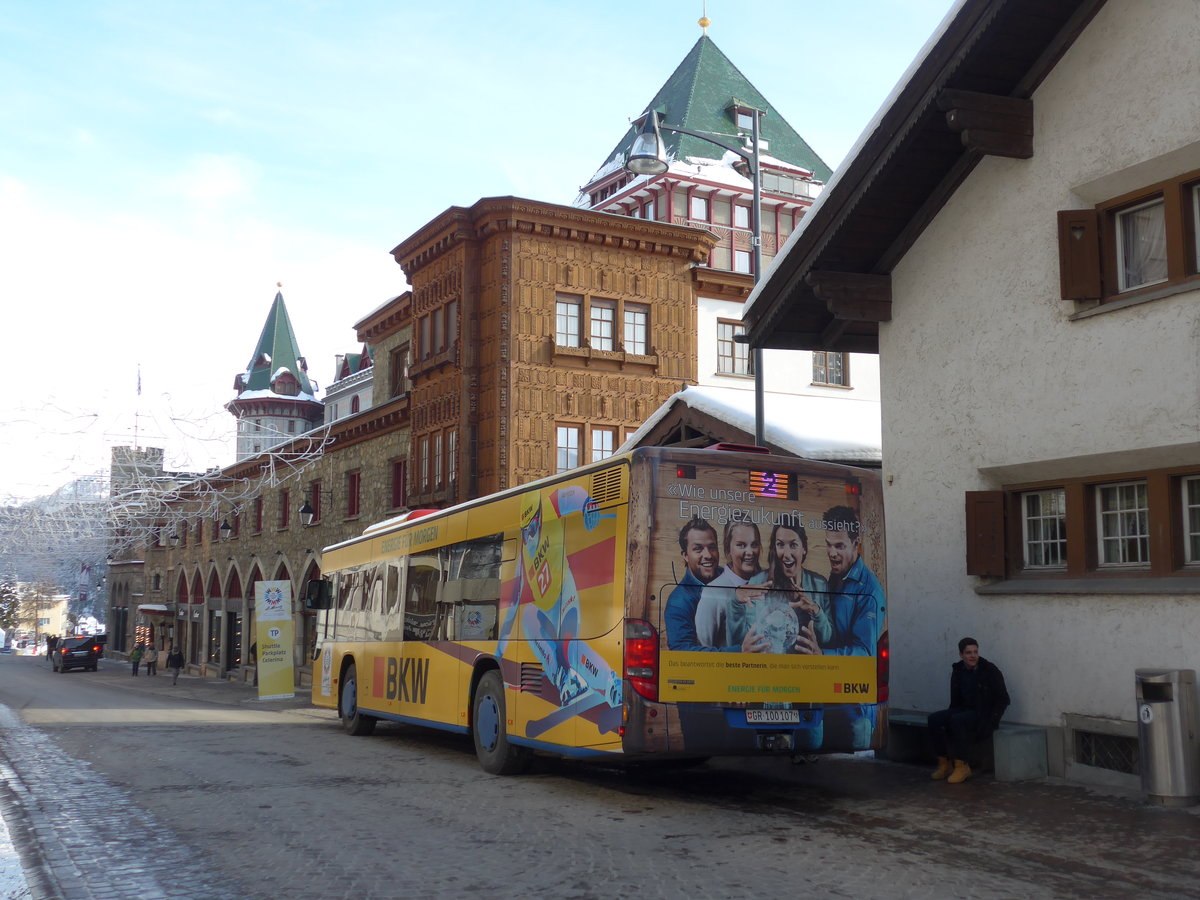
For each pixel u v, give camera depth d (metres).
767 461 9.77
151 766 12.54
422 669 13.98
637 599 9.14
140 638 66.62
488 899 6.28
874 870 6.88
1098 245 10.37
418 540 14.71
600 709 9.41
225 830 8.42
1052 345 10.75
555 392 29.50
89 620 106.69
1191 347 9.41
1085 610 10.28
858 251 12.84
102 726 18.97
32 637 140.62
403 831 8.29
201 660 55.59
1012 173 11.28
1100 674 10.09
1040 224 10.95
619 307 30.62
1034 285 10.98
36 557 30.09
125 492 21.94
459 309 30.28
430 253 31.67
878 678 9.95
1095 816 8.49
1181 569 9.58
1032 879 6.62
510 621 11.45
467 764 12.66
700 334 31.95
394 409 34.44
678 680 9.12
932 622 12.05
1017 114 10.98
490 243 29.89
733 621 9.39
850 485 10.09
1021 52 10.82
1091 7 10.37
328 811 9.23
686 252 31.42
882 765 11.62
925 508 12.21
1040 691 10.70
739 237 47.19
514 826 8.47
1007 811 8.80
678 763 12.28
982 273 11.59
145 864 7.29
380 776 11.52
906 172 11.92
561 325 29.97
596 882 6.64
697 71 54.22
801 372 33.12
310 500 42.16
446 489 30.42
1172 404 9.53
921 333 12.39
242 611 49.72
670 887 6.50
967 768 10.35
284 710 25.83
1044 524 11.14
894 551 12.58
